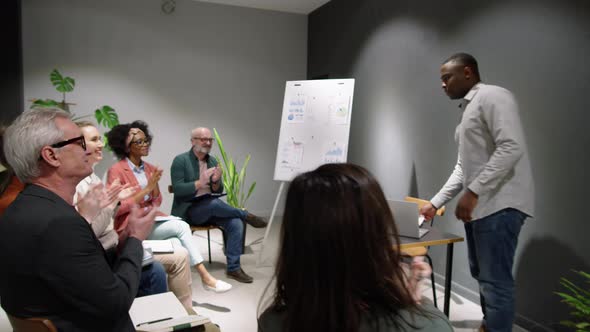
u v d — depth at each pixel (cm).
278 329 63
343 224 56
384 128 377
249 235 438
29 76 423
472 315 258
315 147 358
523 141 195
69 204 110
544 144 226
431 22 311
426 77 319
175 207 321
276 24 511
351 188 58
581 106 205
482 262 209
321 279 57
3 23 397
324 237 56
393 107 363
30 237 99
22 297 102
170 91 474
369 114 400
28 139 105
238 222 315
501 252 203
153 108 469
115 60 450
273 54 513
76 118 442
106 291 105
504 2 247
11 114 405
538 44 227
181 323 133
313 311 56
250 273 328
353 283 57
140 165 284
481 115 203
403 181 354
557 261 221
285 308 65
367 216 57
